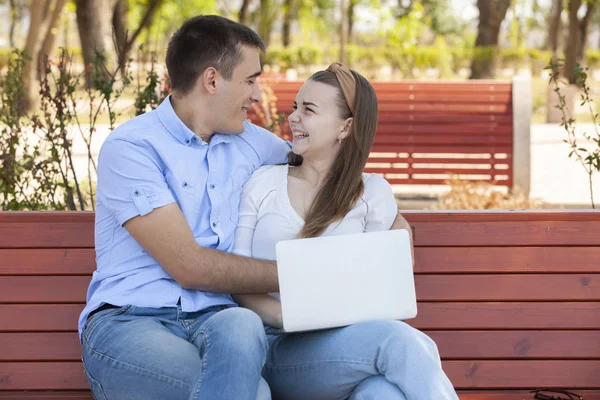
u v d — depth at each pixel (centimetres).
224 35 310
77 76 490
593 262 338
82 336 298
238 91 313
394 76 2795
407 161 857
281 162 338
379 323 278
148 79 466
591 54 3538
